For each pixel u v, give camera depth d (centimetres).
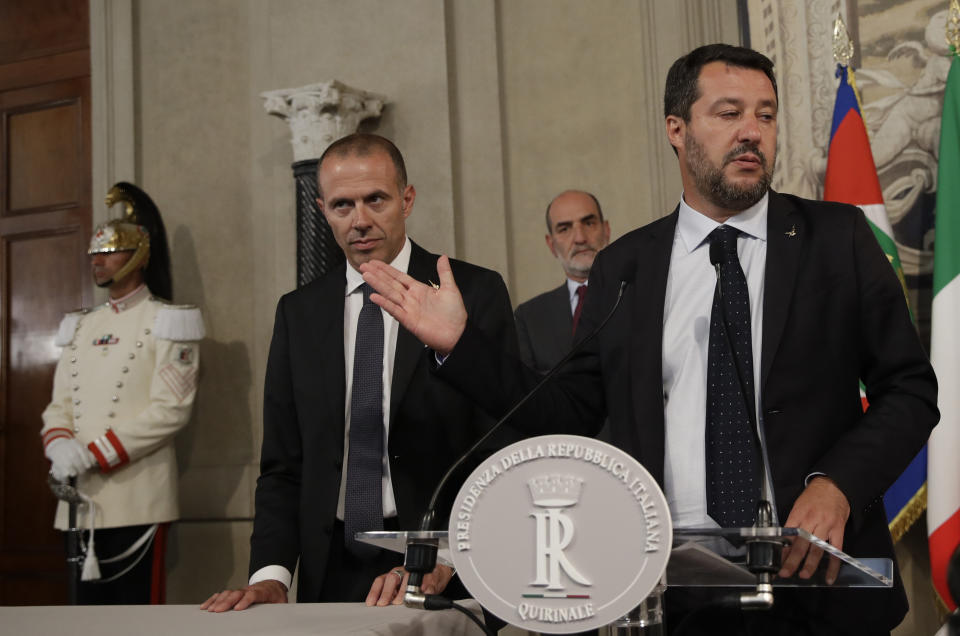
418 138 392
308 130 374
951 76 311
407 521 187
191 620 135
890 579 95
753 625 140
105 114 439
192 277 425
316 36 411
